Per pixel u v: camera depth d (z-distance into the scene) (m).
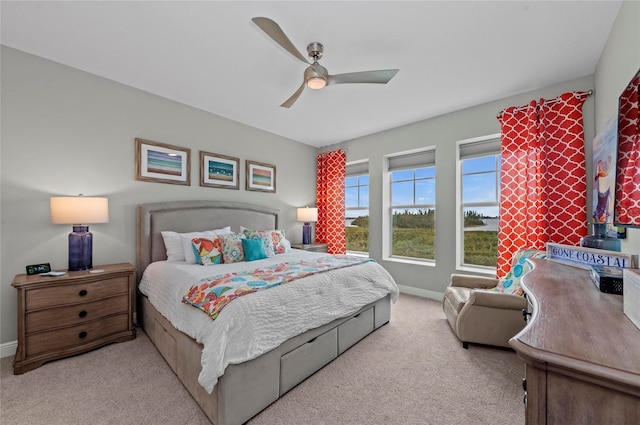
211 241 2.83
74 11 1.83
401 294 3.98
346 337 2.31
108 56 2.37
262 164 4.22
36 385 1.82
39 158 2.37
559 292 1.15
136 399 1.69
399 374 1.98
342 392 1.79
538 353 0.66
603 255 1.53
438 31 2.01
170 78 2.74
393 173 4.44
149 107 3.04
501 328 2.25
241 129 3.96
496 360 2.17
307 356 1.92
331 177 4.88
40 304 2.06
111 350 2.30
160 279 2.43
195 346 1.67
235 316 1.54
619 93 1.84
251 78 2.73
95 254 2.68
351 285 2.42
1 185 2.21
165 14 1.86
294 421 1.53
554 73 2.59
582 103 2.61
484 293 2.29
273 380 1.67
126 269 2.49
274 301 1.75
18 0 1.73
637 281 0.80
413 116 3.71
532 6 1.77
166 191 3.18
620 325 0.81
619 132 1.63
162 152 3.13
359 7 1.78
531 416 0.67
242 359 1.47
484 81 2.75
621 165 1.61
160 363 2.11
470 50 2.24
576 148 2.60
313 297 2.01
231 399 1.44
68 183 2.52
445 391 1.79
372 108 3.43
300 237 4.87
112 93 2.78
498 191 3.39
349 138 4.71
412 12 1.82
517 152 2.97
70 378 1.90
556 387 0.64
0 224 2.21
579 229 2.58
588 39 2.10
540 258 2.07
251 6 1.78
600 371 0.58
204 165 3.51
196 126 3.45
